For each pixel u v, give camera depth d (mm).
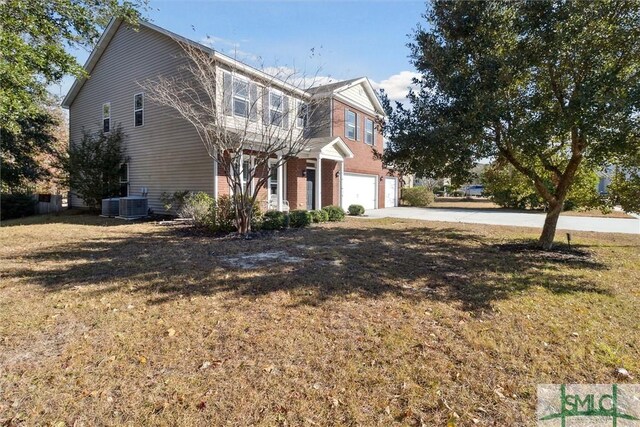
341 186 15562
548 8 5516
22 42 6988
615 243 7961
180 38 11227
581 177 7227
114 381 2471
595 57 5488
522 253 6762
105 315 3535
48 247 6965
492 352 2924
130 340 3033
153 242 7570
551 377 2600
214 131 9133
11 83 6879
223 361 2736
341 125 16312
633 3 5133
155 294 4152
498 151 6883
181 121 12188
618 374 2641
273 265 5516
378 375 2588
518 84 6195
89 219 12180
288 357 2805
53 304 3816
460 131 5770
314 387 2443
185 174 12234
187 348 2914
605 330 3340
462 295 4246
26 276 4863
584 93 5090
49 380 2467
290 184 14477
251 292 4238
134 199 12180
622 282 4855
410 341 3076
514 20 5828
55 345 2943
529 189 8391
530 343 3072
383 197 20625
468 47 6094
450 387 2469
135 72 13398
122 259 5895
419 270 5367
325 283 4602
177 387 2416
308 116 11664
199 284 4523
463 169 6512
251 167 9438
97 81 14914
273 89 12109
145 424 2078
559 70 5844
